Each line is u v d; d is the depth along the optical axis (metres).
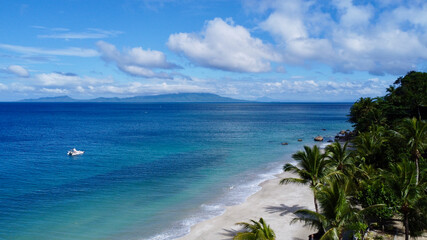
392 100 79.19
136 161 57.06
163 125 138.12
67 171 49.12
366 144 39.75
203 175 46.59
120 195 37.00
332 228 19.58
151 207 33.09
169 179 44.38
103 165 53.53
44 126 131.38
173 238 25.94
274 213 31.33
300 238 25.88
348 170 31.72
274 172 48.56
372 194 25.41
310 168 27.38
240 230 27.45
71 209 32.34
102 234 26.55
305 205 33.47
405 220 21.84
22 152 66.88
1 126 130.25
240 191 38.69
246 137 93.38
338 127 127.38
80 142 82.38
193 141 84.56
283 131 111.44
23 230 27.19
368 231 25.66
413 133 33.28
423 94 71.56
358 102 86.19
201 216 30.67
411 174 21.56
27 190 38.84
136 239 25.72
